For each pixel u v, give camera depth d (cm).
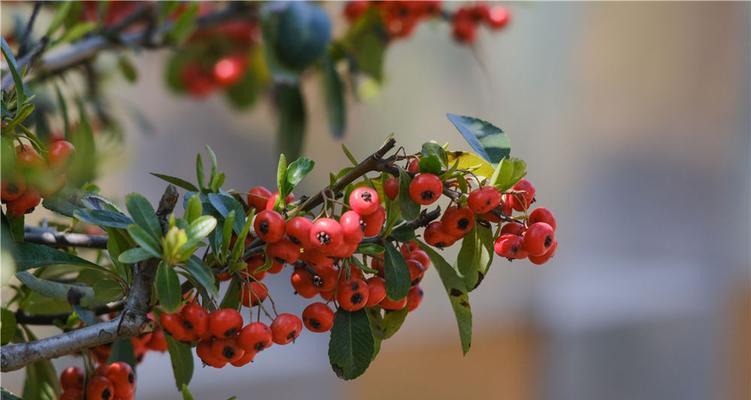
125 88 210
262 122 234
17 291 108
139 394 193
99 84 137
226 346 103
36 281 105
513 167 103
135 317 102
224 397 204
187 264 102
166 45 123
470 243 105
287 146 141
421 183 103
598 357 263
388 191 104
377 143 240
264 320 210
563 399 257
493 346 250
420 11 138
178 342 107
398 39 142
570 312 262
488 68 256
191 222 102
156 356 198
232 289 104
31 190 102
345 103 136
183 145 224
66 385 107
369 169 103
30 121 118
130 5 128
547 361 258
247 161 234
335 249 102
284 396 213
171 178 105
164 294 101
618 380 267
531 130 268
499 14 142
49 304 108
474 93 255
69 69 121
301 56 126
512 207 104
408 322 235
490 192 103
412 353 234
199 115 226
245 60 155
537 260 104
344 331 104
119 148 130
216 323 102
